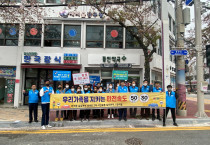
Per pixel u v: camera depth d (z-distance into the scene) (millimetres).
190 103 14500
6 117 7914
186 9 8680
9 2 9625
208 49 7719
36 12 10469
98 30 11969
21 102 11609
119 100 7152
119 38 11914
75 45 11875
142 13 9977
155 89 7480
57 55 11406
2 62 11367
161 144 4602
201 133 5688
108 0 9211
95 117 7730
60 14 11578
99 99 7098
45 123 6531
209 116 8156
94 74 11969
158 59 12508
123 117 7707
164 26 8234
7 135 5516
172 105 6824
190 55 13594
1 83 11742
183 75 8578
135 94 7207
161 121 7039
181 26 8875
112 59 11469
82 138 5168
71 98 6984
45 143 4727
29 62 11359
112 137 5254
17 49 11461
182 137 5234
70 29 11953
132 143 4695
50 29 11906
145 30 8805
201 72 8227
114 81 11906
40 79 11969
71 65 11352
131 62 11469
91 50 11680
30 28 11805
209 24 12047
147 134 5570
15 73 11539
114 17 9250
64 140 4984
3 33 11766
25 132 5863
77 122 6844
